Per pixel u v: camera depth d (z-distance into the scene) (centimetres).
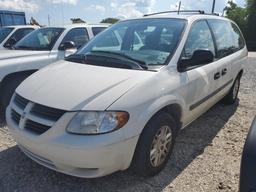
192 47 382
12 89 504
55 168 288
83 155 262
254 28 3106
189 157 375
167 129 328
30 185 312
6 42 852
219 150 396
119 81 297
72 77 316
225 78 480
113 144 266
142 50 366
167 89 315
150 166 313
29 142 285
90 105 270
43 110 283
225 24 519
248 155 205
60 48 576
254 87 760
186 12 469
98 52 381
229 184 319
